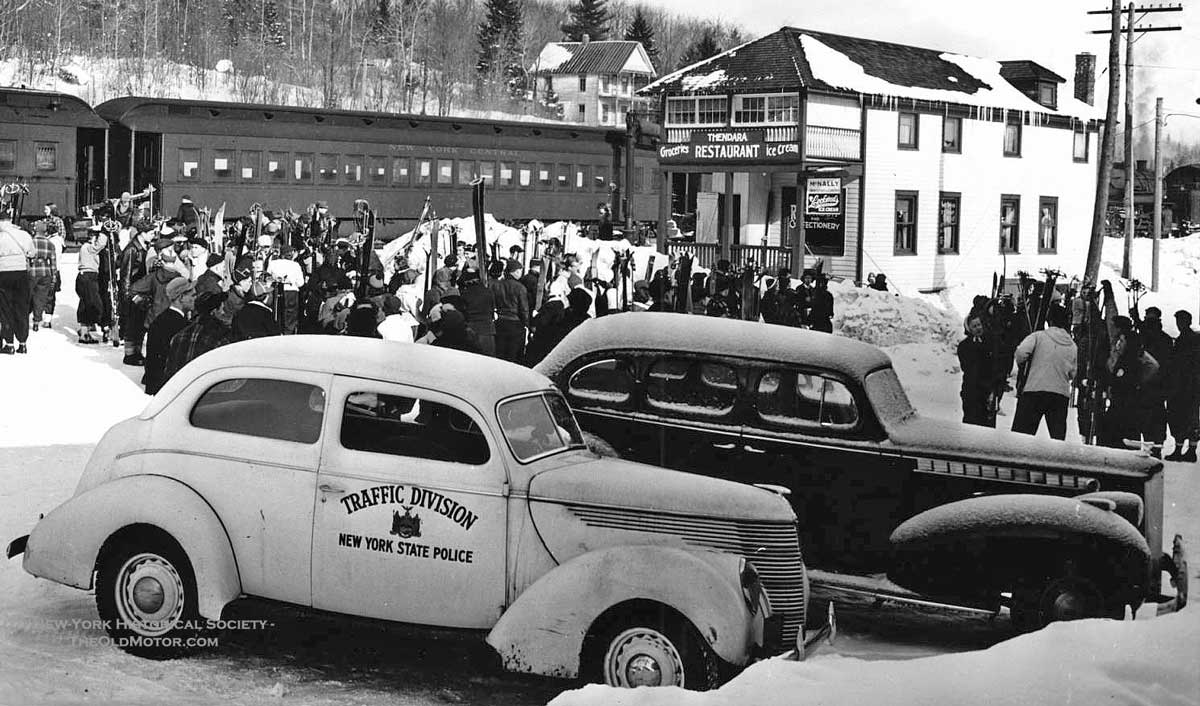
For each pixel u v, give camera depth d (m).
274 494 7.41
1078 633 6.80
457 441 7.33
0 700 6.45
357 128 39.56
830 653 8.16
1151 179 69.94
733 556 6.89
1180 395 15.57
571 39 139.88
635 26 138.50
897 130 40.53
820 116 38.09
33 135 35.50
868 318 27.39
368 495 7.28
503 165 43.62
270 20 100.62
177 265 19.88
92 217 34.72
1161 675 6.22
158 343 16.64
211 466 7.54
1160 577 8.74
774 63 38.75
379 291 18.45
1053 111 46.94
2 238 20.11
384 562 7.25
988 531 8.31
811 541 9.07
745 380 9.28
